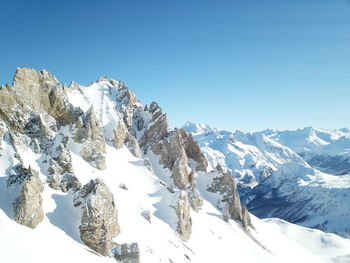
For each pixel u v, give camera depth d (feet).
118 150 384.88
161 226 287.89
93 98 472.85
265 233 479.00
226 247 341.41
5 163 229.66
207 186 458.50
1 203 193.06
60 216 215.72
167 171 419.74
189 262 261.65
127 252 213.66
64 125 321.32
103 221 213.46
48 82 321.11
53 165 248.93
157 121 463.83
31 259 161.68
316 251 637.71
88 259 189.88
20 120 268.41
